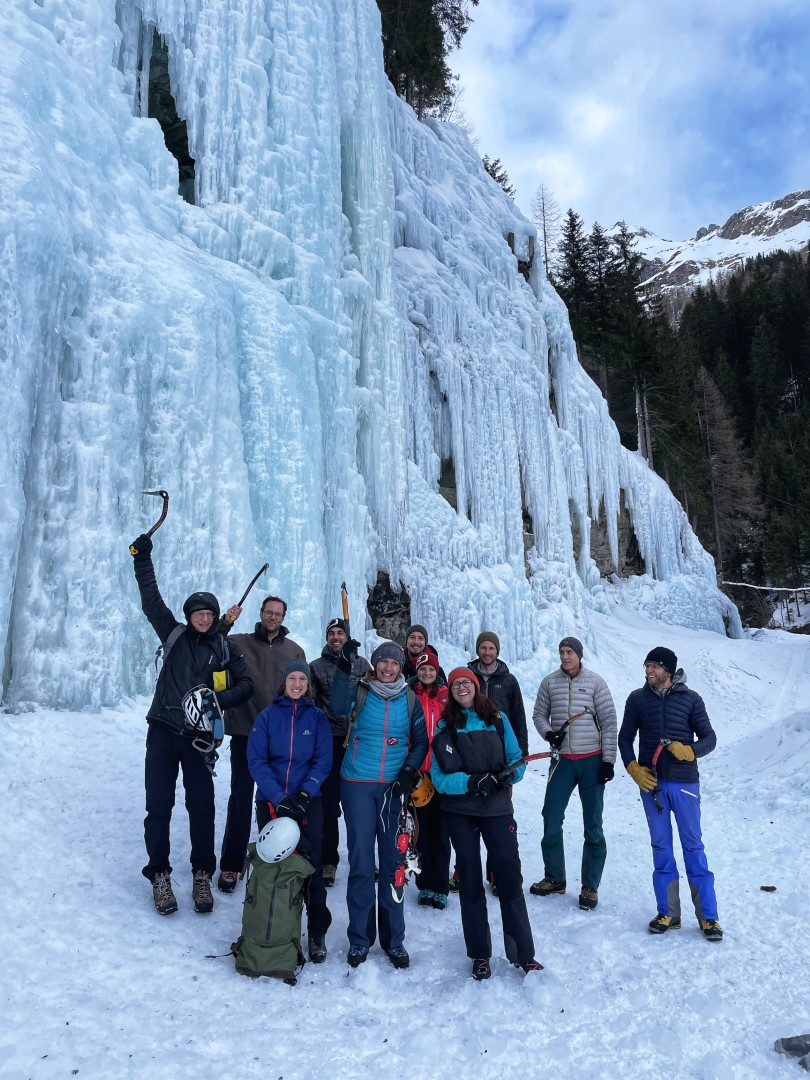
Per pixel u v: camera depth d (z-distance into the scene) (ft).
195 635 14.39
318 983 11.79
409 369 53.47
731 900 16.48
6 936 11.47
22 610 20.36
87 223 24.07
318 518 32.09
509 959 12.73
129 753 19.42
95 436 22.45
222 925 13.33
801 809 23.27
